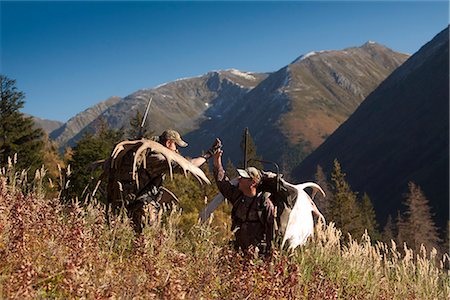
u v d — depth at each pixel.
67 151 52.38
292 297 4.73
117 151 5.95
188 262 5.00
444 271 8.76
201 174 6.27
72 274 3.55
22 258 3.88
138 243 4.84
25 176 5.50
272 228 6.12
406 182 175.75
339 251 7.35
